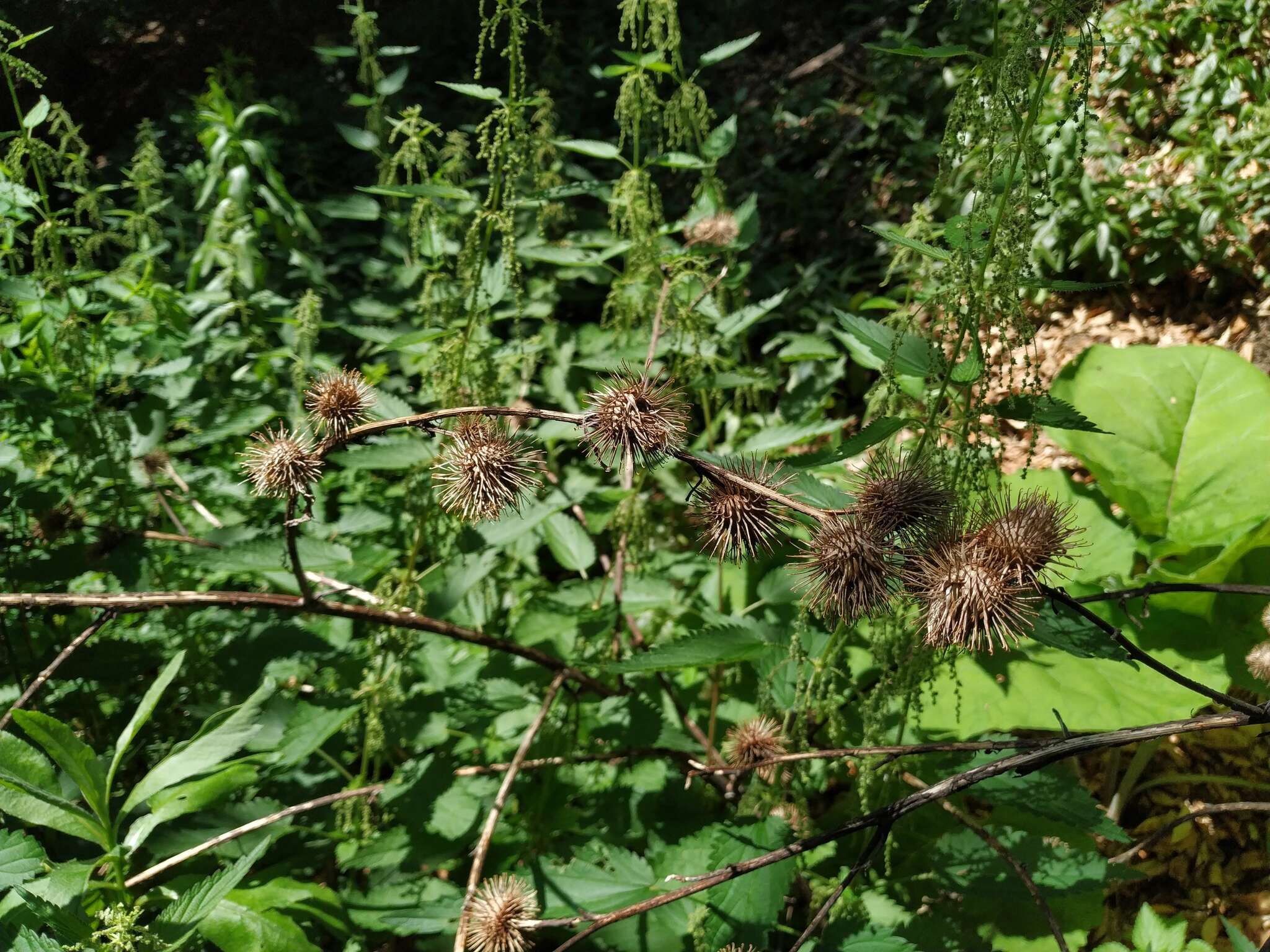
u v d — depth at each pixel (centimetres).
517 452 194
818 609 176
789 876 219
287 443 201
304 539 288
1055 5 193
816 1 897
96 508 369
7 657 330
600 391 182
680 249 400
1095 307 554
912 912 265
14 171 335
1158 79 576
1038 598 159
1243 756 365
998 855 254
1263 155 521
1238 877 337
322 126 853
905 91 699
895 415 239
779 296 371
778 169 738
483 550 293
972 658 231
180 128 781
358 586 327
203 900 202
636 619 375
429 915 239
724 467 184
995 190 209
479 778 298
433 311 392
